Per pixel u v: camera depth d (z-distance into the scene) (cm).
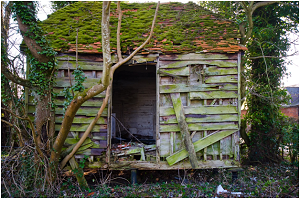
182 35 605
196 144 546
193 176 605
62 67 551
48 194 463
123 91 903
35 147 452
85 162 543
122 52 558
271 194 477
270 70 732
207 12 692
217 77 560
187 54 560
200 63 559
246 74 735
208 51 555
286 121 732
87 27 625
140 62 558
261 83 747
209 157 559
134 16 686
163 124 550
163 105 559
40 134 471
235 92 560
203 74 556
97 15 671
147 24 645
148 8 724
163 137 554
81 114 546
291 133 690
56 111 546
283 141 724
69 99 475
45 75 471
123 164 543
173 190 510
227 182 532
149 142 765
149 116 892
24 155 483
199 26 639
